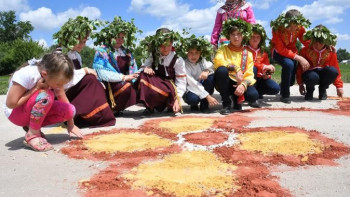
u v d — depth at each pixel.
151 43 5.54
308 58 6.82
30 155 3.57
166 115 5.67
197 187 2.69
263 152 3.51
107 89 5.37
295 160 3.28
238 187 2.70
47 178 2.94
